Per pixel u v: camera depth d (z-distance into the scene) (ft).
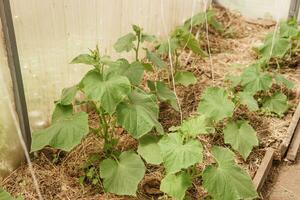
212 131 6.65
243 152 7.00
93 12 7.30
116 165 6.13
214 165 5.97
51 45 6.49
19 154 6.53
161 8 9.82
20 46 5.86
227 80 9.26
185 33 9.04
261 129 8.01
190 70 9.68
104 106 5.75
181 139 5.73
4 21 5.36
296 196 6.88
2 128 6.01
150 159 6.34
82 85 6.28
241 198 5.49
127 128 6.05
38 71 6.37
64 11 6.57
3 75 5.71
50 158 6.81
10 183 6.34
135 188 5.85
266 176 7.18
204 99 7.25
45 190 6.28
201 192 6.41
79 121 6.03
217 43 11.21
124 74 7.00
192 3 11.47
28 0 5.76
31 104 6.45
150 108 6.46
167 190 5.75
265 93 8.81
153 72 9.13
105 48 8.06
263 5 12.49
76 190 6.31
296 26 10.60
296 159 7.70
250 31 12.03
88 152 6.91
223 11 12.87
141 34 7.91
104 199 6.15
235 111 8.34
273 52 9.45
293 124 8.11
